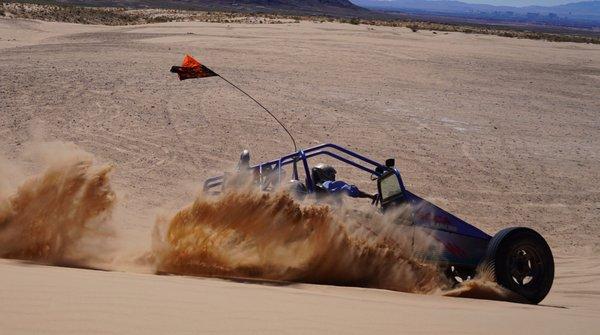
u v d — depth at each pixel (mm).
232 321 8414
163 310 8609
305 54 80500
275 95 50906
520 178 33781
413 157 35844
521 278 15062
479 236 15375
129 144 33875
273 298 10328
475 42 123750
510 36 171750
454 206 28172
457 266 15242
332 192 15219
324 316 9219
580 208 29781
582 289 17766
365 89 57719
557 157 39094
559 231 26203
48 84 48594
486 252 15055
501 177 33625
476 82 68188
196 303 9203
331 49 88688
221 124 39781
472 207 28344
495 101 57344
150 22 162625
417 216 15000
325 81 60344
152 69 60188
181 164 30969
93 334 7359
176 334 7629
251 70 63562
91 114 40000
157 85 51812
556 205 29953
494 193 30766
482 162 36281
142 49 77000
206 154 33094
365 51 89438
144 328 7742
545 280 15164
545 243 15219
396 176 15211
